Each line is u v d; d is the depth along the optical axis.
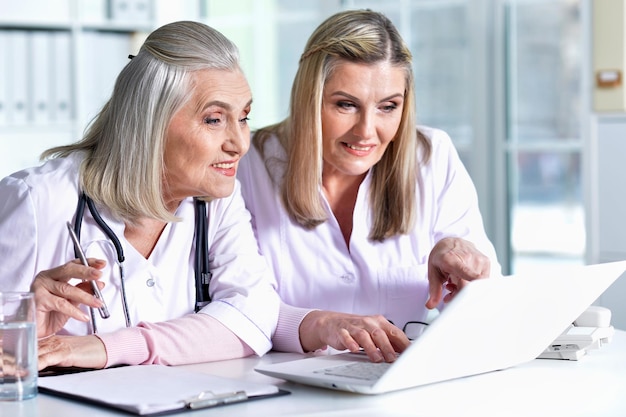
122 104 1.65
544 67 3.92
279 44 4.52
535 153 3.98
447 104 4.06
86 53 4.16
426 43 4.08
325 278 2.05
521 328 1.43
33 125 4.03
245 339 1.66
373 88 1.88
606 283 1.58
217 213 1.83
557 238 3.96
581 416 1.21
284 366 1.45
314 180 1.99
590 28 3.33
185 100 1.62
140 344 1.54
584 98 3.38
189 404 1.21
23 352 1.26
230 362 1.62
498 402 1.27
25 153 4.06
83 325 1.67
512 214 4.07
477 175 4.00
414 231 2.11
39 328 1.47
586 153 3.38
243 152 1.66
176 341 1.59
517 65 3.99
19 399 1.26
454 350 1.32
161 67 1.62
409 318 2.09
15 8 4.00
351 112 1.91
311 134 1.95
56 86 4.07
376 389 1.26
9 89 3.98
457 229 2.13
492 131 4.01
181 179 1.66
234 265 1.79
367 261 2.05
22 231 1.63
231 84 1.64
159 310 1.73
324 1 4.32
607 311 1.72
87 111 4.17
